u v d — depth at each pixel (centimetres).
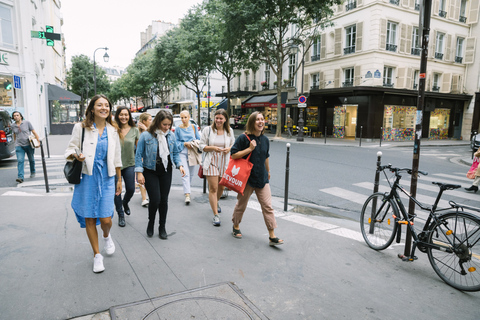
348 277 329
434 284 320
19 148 763
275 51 2336
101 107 305
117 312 258
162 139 400
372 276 333
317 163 1108
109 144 319
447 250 320
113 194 330
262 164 393
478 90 2658
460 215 312
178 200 605
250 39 2027
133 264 342
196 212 533
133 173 493
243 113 3434
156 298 279
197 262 350
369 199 421
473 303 288
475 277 300
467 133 2759
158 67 3419
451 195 711
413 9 2242
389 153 1498
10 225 450
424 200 662
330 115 2547
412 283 321
